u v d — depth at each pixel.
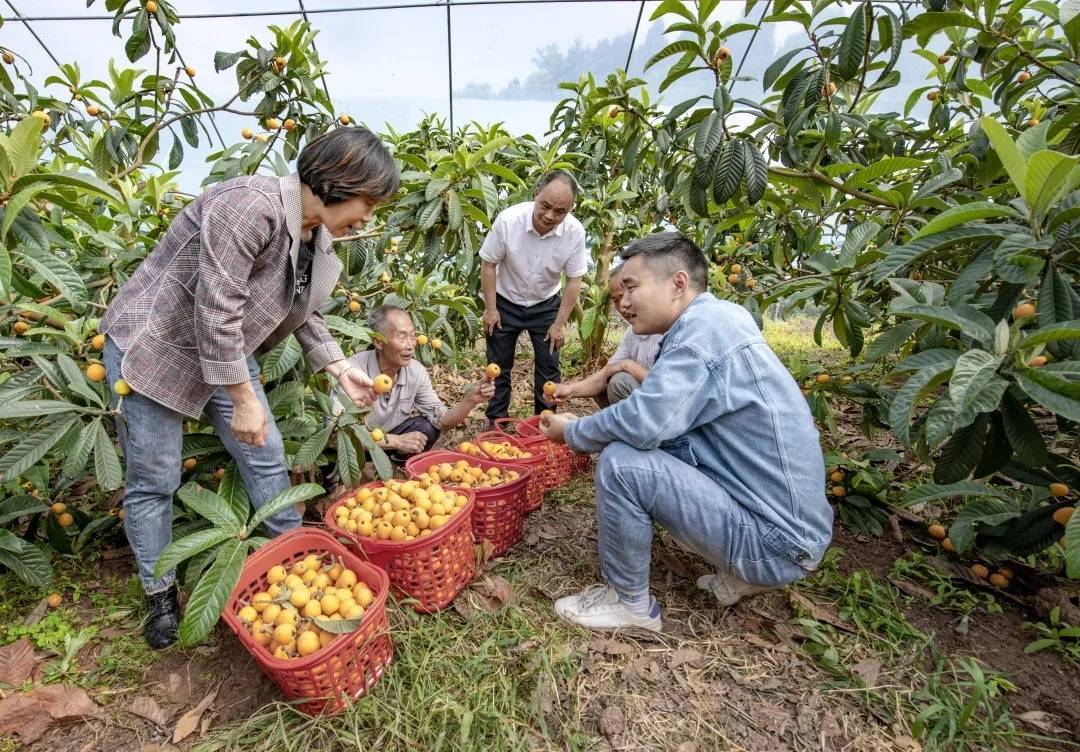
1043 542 1.94
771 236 3.66
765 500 1.79
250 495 2.09
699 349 1.75
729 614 2.10
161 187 2.95
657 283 1.88
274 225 1.57
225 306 1.52
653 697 1.75
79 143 3.73
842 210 3.00
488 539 2.33
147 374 1.64
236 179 1.59
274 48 3.43
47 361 2.00
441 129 5.57
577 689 1.76
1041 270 1.73
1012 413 1.75
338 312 3.36
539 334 3.62
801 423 1.79
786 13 2.37
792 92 2.46
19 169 1.82
